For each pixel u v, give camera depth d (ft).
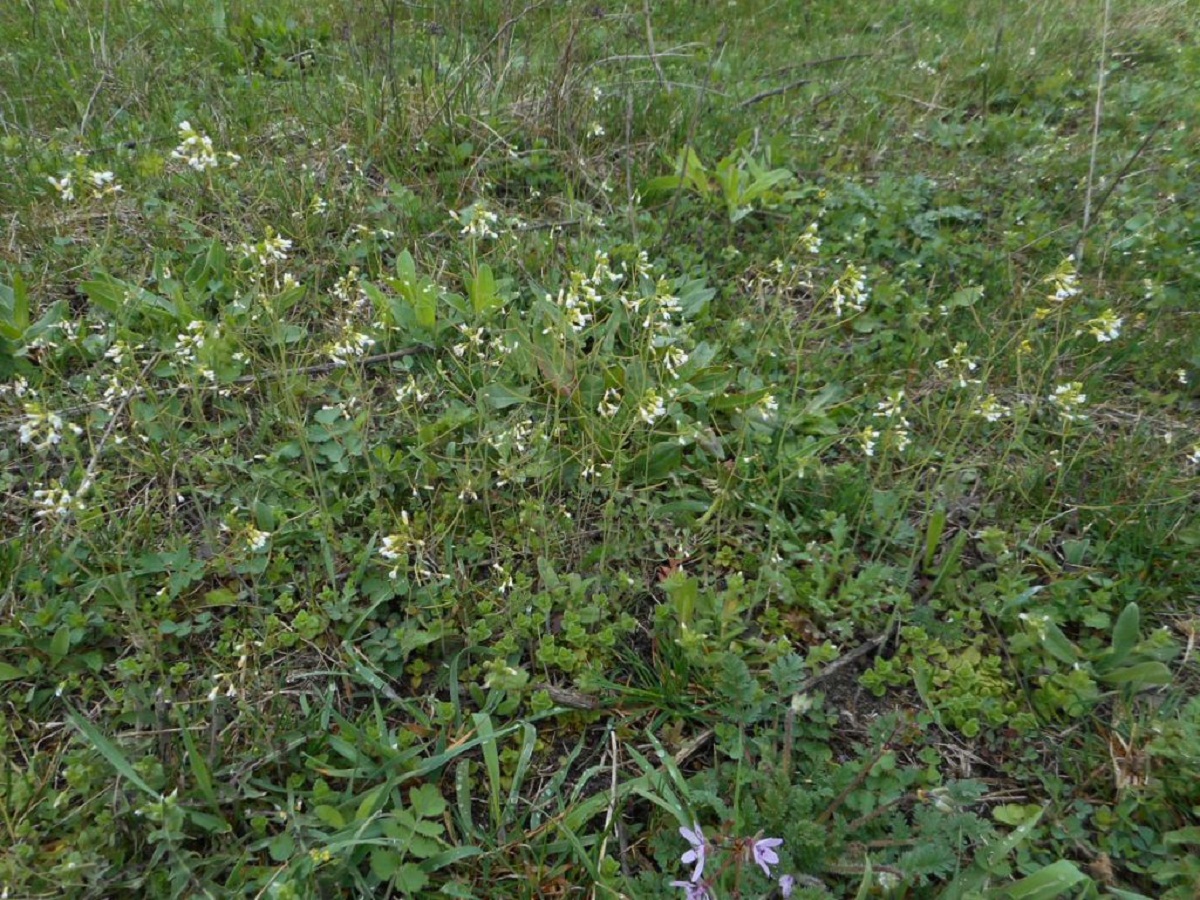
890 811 6.69
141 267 10.98
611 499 8.55
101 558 7.51
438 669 7.61
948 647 8.02
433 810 6.28
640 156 14.64
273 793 6.56
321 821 6.29
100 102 14.38
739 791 6.65
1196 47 19.26
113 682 7.27
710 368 10.14
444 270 11.46
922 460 9.36
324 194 12.35
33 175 12.10
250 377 9.70
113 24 16.88
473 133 13.73
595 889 6.11
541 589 8.27
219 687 6.66
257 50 16.99
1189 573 8.62
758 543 8.89
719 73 18.25
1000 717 7.34
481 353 10.02
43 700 7.06
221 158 11.65
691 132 12.44
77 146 13.09
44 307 10.34
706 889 5.83
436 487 8.89
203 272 10.34
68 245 11.03
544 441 8.80
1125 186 14.15
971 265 12.49
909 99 17.51
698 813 6.63
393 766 6.64
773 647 7.61
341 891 6.05
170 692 6.95
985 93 17.29
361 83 14.47
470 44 17.13
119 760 6.03
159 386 9.55
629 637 8.00
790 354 10.74
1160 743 6.84
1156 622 8.35
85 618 7.27
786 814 6.34
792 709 6.78
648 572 8.61
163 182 12.11
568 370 9.71
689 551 8.59
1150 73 18.86
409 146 13.48
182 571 7.78
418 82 14.58
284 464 8.95
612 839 6.58
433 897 6.06
